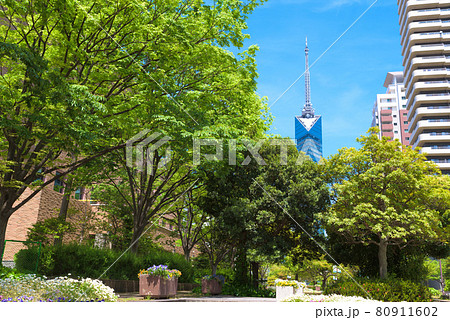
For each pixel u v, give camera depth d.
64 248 20.58
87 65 16.88
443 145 96.94
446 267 62.00
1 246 15.55
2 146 17.06
